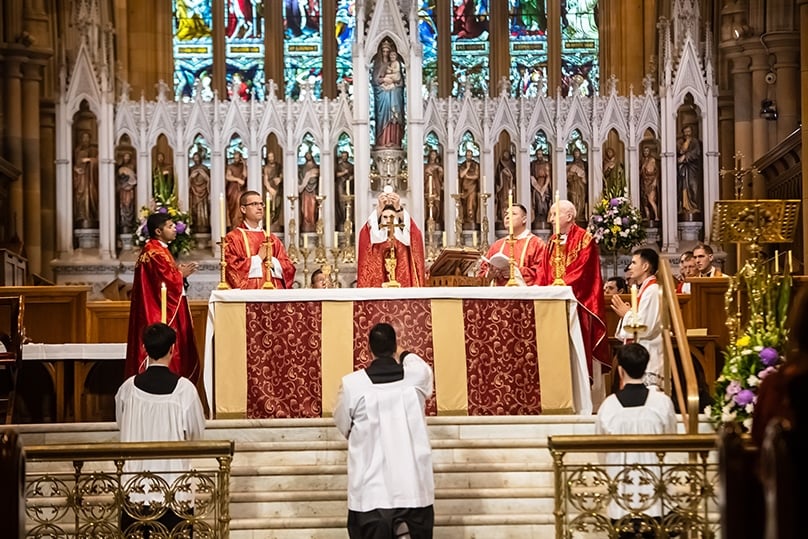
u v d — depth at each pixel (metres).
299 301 15.14
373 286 17.03
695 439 11.11
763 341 13.05
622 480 11.48
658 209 28.19
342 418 12.48
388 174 27.44
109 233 27.42
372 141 27.67
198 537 11.95
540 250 17.53
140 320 15.76
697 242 28.03
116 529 11.65
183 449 11.40
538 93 27.95
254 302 15.12
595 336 16.89
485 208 23.97
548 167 28.03
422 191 27.42
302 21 31.19
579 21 31.36
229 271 17.22
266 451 14.47
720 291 18.97
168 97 30.36
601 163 27.95
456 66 31.27
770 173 27.80
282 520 13.52
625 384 12.69
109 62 28.42
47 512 13.74
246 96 30.89
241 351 15.05
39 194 28.19
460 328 15.22
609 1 31.02
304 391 15.02
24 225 28.02
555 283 15.79
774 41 28.02
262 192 27.66
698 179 28.17
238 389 14.98
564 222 17.30
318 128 27.58
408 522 12.20
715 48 29.56
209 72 30.86
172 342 12.86
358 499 12.26
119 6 29.89
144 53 30.33
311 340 15.10
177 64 30.83
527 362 15.25
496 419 14.75
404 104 27.70
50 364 18.30
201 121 27.62
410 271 17.08
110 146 27.52
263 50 31.08
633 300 14.35
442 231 27.48
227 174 27.73
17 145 27.78
